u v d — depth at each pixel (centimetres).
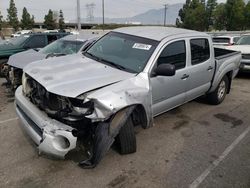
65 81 334
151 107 379
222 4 4494
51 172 340
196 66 497
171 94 448
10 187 311
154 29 491
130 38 451
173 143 430
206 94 600
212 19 4800
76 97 305
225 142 443
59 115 312
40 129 323
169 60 431
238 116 567
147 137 447
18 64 601
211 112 584
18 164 355
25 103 361
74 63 409
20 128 464
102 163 362
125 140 367
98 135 310
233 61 639
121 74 371
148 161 373
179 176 344
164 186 323
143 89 361
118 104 316
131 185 322
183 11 5906
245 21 4112
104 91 321
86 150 336
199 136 461
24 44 919
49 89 316
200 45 514
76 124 310
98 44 483
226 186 329
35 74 359
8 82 669
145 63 394
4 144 405
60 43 735
